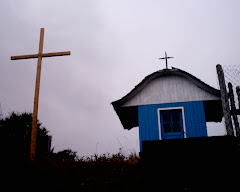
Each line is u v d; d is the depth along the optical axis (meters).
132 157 8.08
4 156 6.80
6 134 9.16
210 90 9.54
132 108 10.55
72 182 5.72
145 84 10.17
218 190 4.13
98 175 6.33
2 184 5.13
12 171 5.69
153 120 9.69
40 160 6.92
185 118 9.51
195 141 4.47
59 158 7.96
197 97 9.73
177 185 4.27
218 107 10.42
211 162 4.31
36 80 7.79
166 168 4.41
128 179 5.98
